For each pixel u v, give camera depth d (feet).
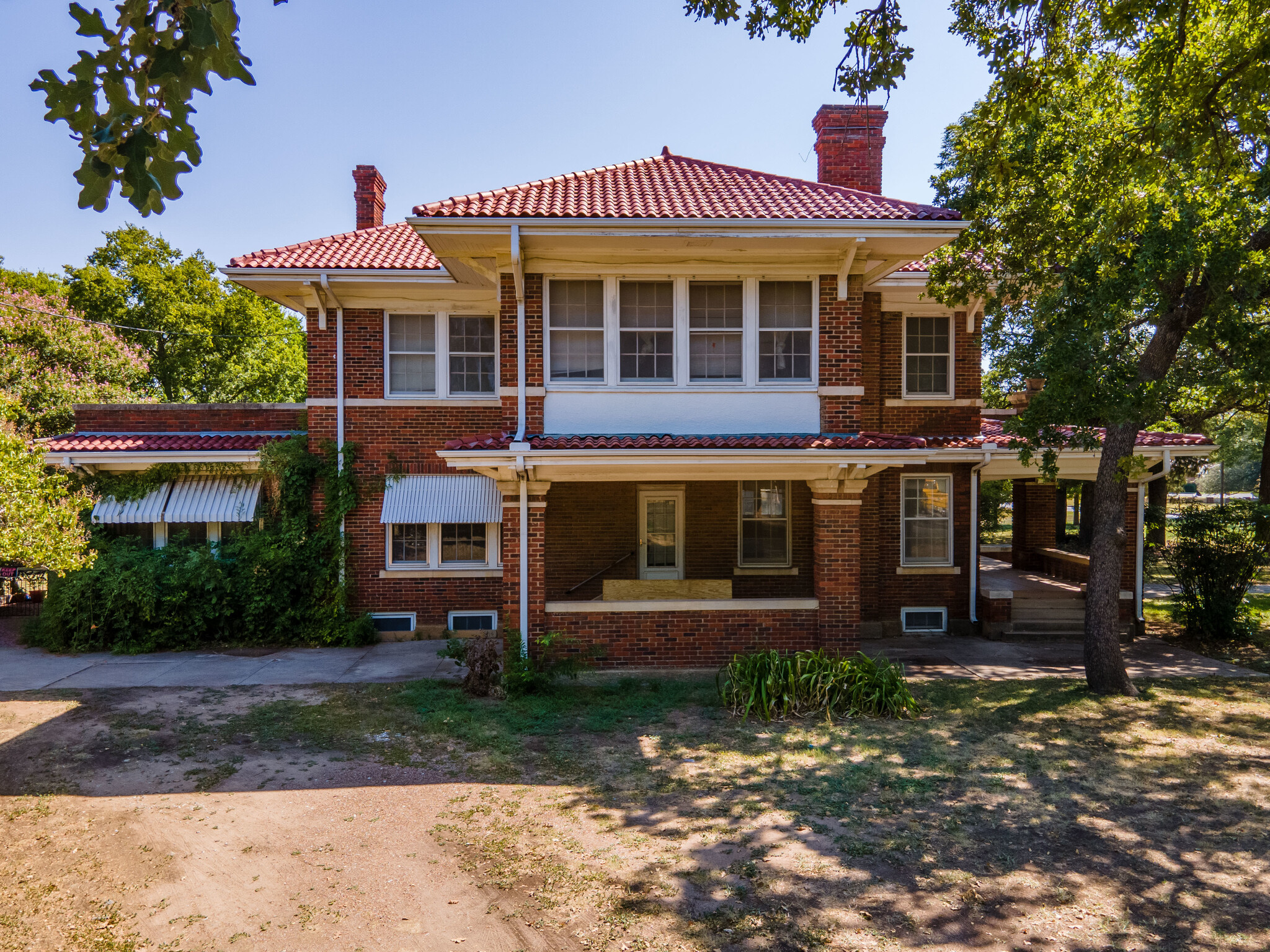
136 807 24.30
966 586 52.29
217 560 47.70
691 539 50.21
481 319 50.01
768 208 37.04
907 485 52.54
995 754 29.22
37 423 76.84
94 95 10.99
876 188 52.75
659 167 45.75
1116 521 37.96
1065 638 50.39
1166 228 33.22
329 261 46.93
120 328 103.09
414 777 26.94
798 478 39.63
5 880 19.79
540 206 36.14
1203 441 50.24
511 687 36.52
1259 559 50.01
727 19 28.09
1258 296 37.11
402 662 43.50
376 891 19.39
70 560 30.76
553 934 17.52
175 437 50.88
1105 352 35.55
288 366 126.21
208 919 18.15
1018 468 53.01
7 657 44.21
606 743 30.30
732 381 39.75
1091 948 16.98
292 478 48.03
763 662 35.83
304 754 29.04
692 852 21.40
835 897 19.02
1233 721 33.30
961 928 17.72
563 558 49.90
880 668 38.60
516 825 23.17
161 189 11.35
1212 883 19.85
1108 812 24.12
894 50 27.84
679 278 39.27
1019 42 30.91
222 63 11.14
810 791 25.66
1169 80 30.50
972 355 52.01
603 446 35.47
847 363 39.52
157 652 45.85
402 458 49.67
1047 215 38.11
